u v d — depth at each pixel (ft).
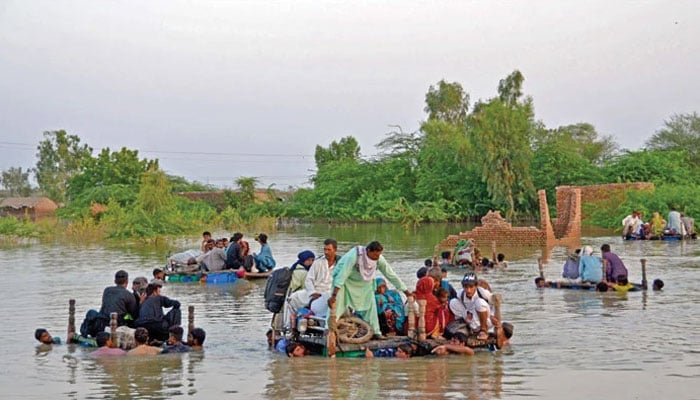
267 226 190.49
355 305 37.24
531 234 112.88
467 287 38.32
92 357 37.55
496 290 61.87
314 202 221.66
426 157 214.69
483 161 186.91
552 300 55.72
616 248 106.93
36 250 117.50
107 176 228.02
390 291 39.17
